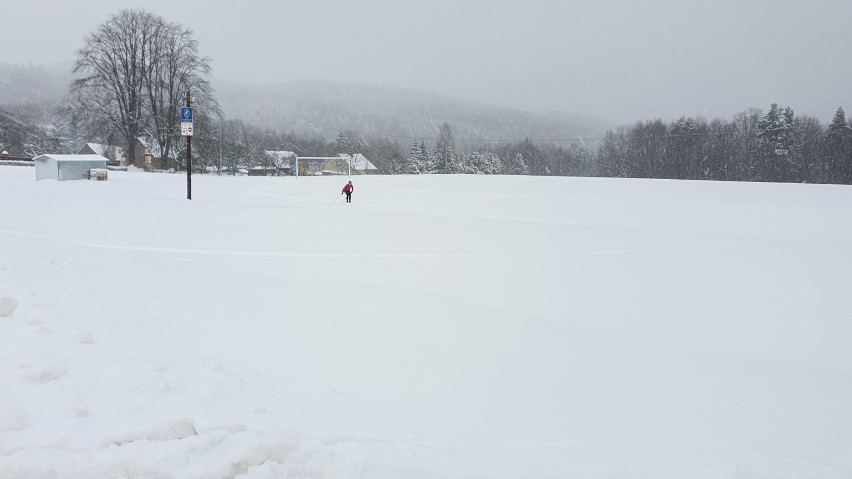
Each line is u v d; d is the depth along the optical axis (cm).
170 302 773
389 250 1588
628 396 567
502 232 2103
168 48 6669
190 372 493
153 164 7088
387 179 5984
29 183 4400
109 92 6512
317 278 1166
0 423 357
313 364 579
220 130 7906
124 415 385
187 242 1590
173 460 342
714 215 3266
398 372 580
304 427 422
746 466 427
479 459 406
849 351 803
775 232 2612
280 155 8756
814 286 1210
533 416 501
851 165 7994
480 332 757
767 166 8538
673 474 405
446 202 3872
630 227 2689
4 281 775
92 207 2433
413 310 853
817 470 432
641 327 880
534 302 1020
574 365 650
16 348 488
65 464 326
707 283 1225
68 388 418
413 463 384
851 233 2589
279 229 1941
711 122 10300
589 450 439
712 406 557
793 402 584
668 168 9494
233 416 411
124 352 512
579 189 4891
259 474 347
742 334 866
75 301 696
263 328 690
